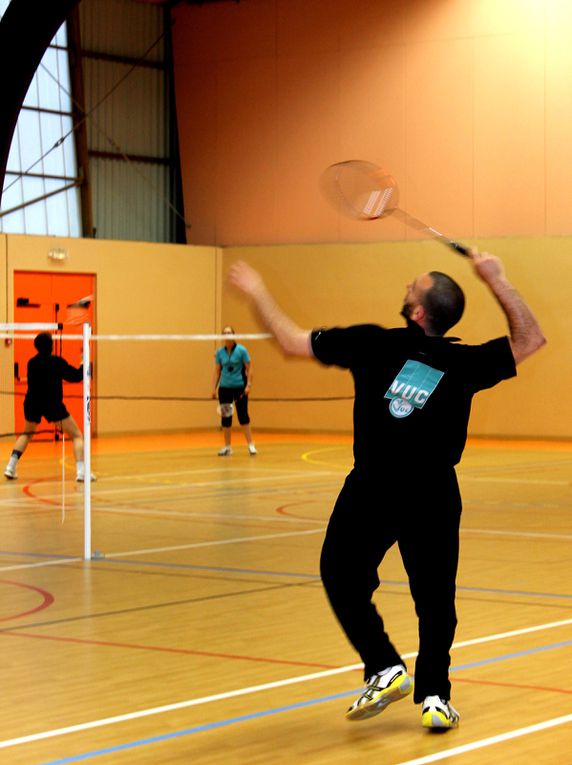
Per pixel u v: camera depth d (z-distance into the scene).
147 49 23.25
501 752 4.29
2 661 5.71
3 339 19.97
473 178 21.08
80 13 22.06
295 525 10.71
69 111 22.00
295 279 22.53
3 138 19.31
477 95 21.00
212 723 4.66
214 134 23.23
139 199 23.08
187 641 6.15
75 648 6.00
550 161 20.50
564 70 20.33
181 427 22.59
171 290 22.36
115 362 21.58
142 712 4.81
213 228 23.34
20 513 11.59
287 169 22.64
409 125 21.56
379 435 4.51
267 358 22.84
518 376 20.98
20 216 21.20
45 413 14.40
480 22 20.92
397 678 4.51
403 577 8.07
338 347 4.49
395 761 4.19
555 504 12.29
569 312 20.45
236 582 7.89
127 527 10.58
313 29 22.28
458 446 4.57
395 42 21.61
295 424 22.67
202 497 12.90
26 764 4.11
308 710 4.86
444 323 4.59
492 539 9.84
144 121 23.19
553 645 6.02
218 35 23.08
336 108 22.17
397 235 21.75
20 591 7.57
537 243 20.56
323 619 6.71
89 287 21.30
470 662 5.65
